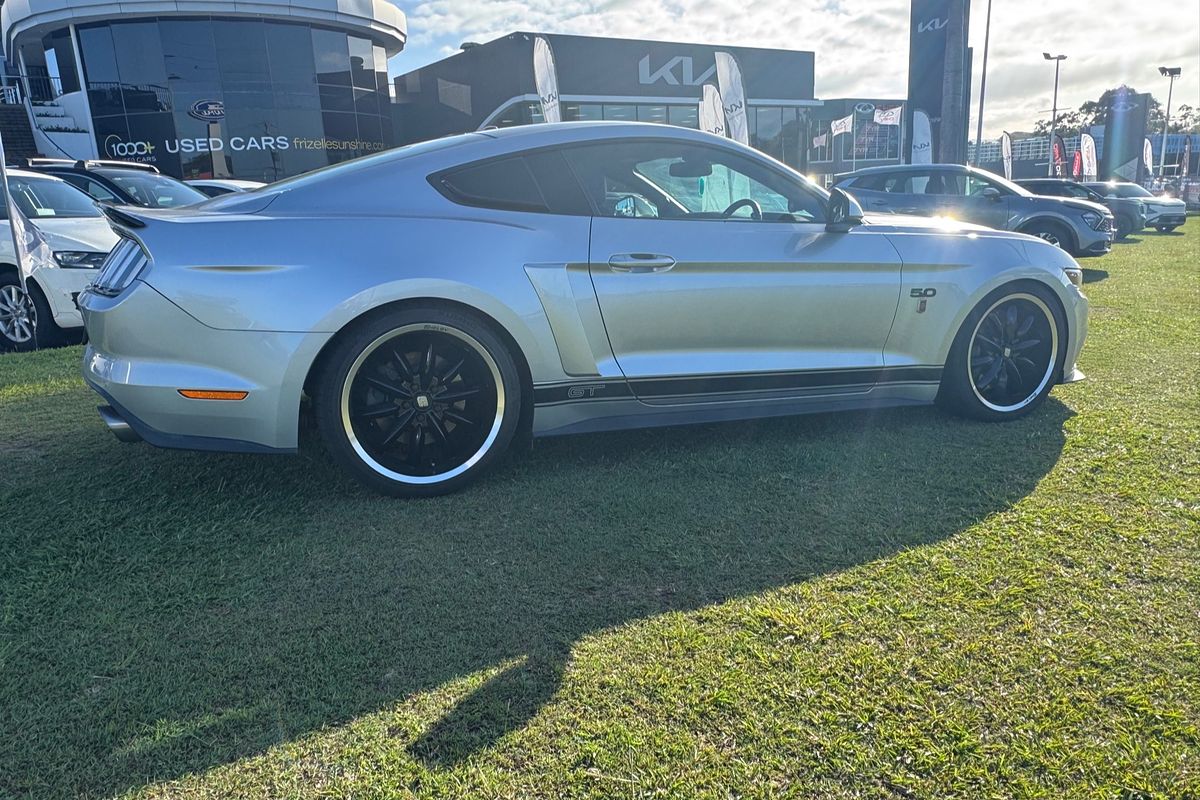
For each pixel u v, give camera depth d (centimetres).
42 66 2469
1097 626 194
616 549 243
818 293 323
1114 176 3216
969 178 1081
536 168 300
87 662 190
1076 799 144
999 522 253
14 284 566
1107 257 1202
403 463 287
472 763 156
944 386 361
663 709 170
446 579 227
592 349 299
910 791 147
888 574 223
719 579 223
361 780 152
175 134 2241
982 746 157
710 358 316
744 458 319
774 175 329
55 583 227
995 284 345
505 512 273
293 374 263
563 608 211
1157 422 345
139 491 292
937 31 1783
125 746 162
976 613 202
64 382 458
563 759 156
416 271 271
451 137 314
